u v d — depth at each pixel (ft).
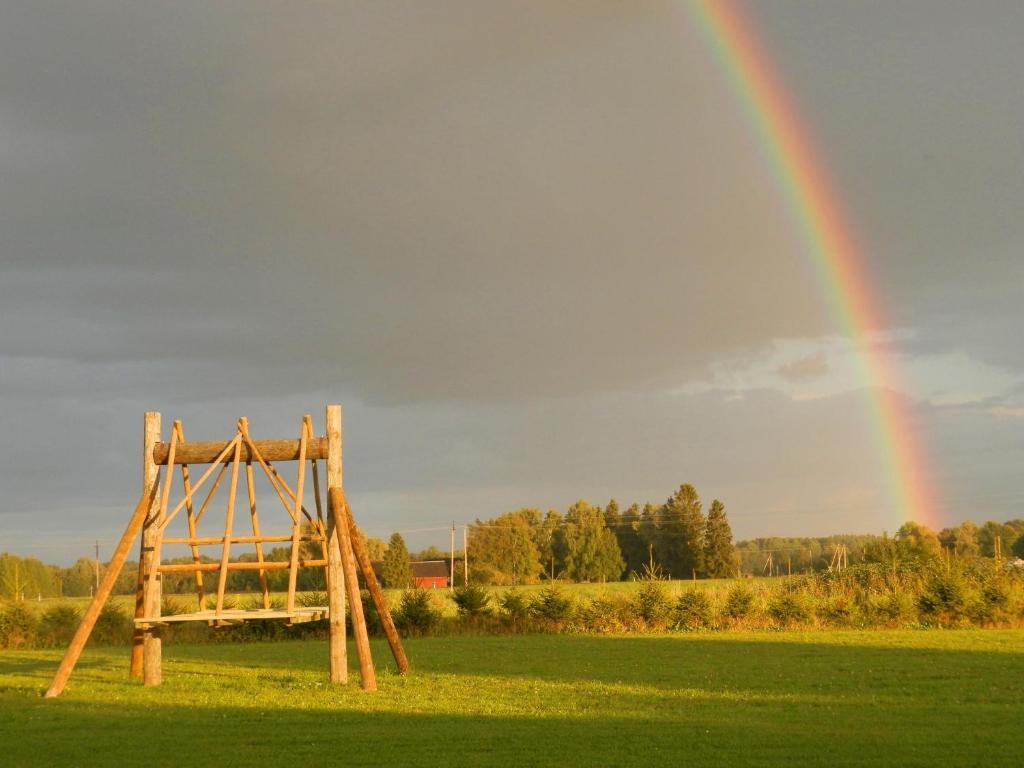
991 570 129.90
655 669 74.08
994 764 37.83
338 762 40.04
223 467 70.18
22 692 63.41
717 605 123.03
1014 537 308.60
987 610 114.42
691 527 361.92
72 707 56.29
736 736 44.39
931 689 60.54
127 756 41.91
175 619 63.98
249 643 112.27
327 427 67.82
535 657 85.46
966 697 56.80
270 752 42.32
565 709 53.47
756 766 38.11
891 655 82.17
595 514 399.85
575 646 97.55
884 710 52.16
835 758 39.37
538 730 46.55
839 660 78.64
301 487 66.69
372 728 47.80
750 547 459.73
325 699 58.44
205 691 63.16
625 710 53.06
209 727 48.73
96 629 119.14
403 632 119.85
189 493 66.95
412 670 75.15
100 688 65.41
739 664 76.89
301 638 118.21
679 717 50.34
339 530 66.28
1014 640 95.76
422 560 372.38
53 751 43.16
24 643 116.37
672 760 39.47
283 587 196.95
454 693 60.75
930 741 42.73
